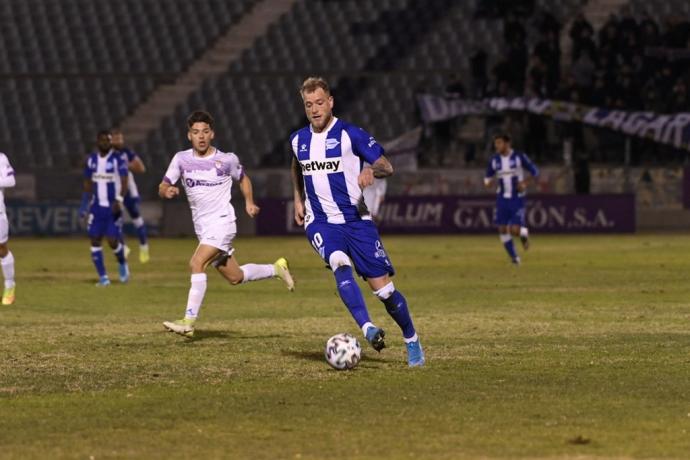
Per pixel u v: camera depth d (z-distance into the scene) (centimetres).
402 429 2070
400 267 6662
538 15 11388
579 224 10456
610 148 10838
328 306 4472
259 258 7606
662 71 10781
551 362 2880
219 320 3959
